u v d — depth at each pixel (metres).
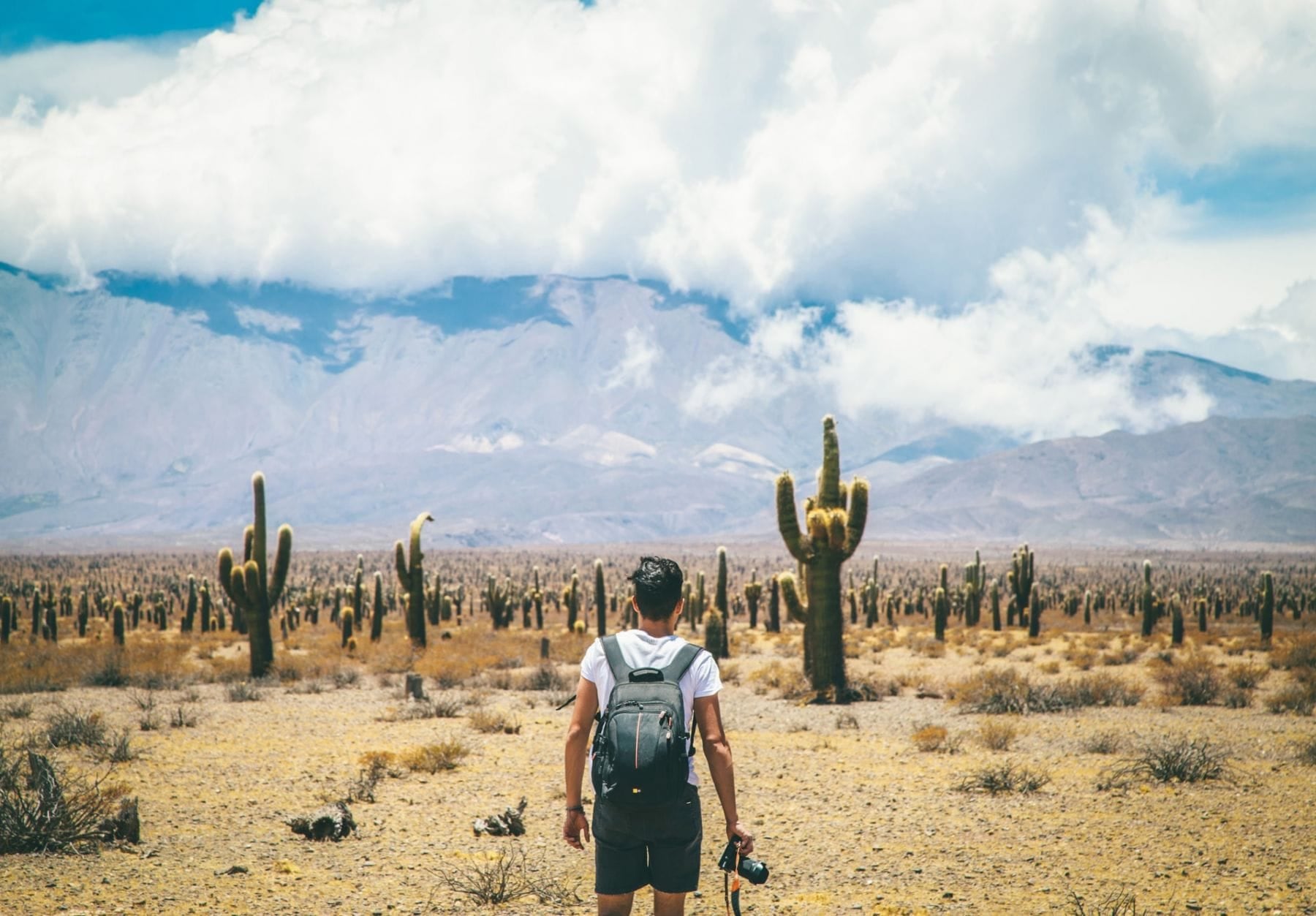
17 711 21.55
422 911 8.05
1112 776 13.77
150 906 7.93
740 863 5.33
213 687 30.25
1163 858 9.47
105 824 10.13
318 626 70.19
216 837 10.52
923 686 28.91
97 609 87.94
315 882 8.83
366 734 19.31
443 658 38.38
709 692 5.45
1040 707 23.17
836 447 27.69
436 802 12.59
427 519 42.88
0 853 9.40
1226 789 12.95
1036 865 9.38
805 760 16.11
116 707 24.39
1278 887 8.44
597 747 5.29
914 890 8.64
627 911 5.38
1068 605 87.44
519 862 9.57
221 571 32.97
